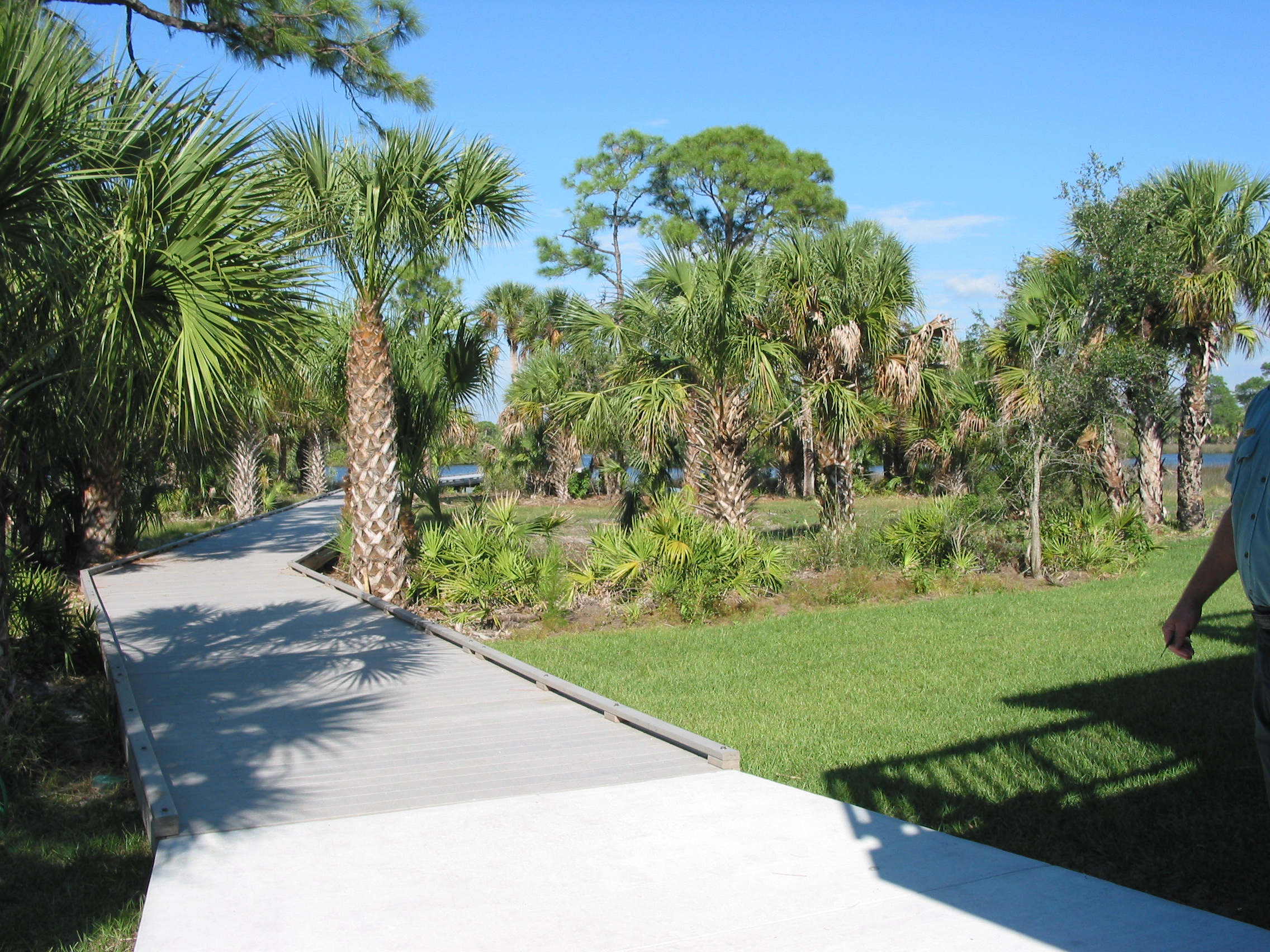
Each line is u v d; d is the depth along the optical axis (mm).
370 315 11812
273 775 4859
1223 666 8250
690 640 10359
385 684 6941
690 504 13680
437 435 15203
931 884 3502
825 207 32969
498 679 7094
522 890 3465
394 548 12031
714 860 3742
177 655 7965
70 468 12938
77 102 5012
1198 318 18406
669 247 14211
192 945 3055
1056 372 14203
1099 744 5984
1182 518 21047
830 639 10242
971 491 18656
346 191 11039
